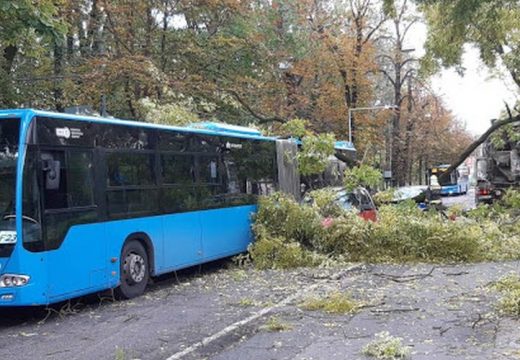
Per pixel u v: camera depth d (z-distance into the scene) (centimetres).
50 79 2141
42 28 1184
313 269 1284
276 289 1061
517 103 2319
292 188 1741
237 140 1480
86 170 972
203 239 1301
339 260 1355
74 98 2311
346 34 3872
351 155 2561
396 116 4991
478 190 2505
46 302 864
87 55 2523
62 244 903
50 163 879
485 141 2473
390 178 4081
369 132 4203
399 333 712
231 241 1411
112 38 2577
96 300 1046
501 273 1138
